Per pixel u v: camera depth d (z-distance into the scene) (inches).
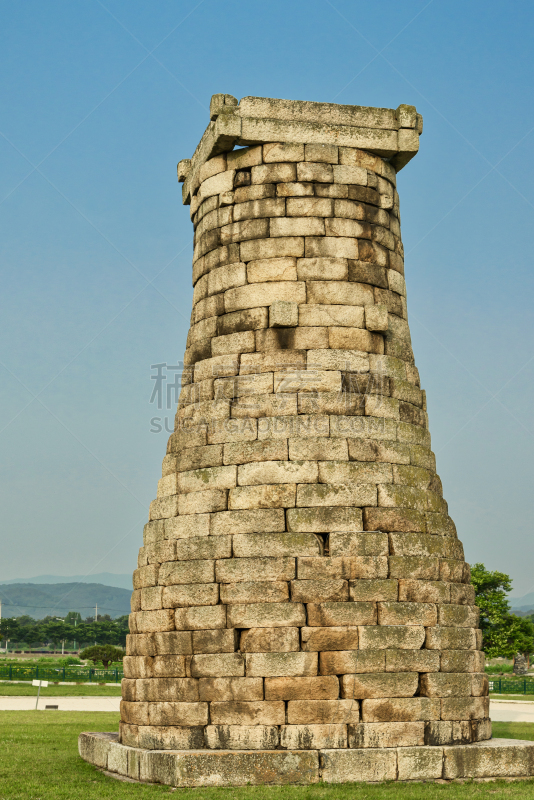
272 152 860.0
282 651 720.3
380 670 725.3
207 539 772.6
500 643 2741.1
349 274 845.2
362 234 860.6
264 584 737.0
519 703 2058.3
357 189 867.4
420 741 722.8
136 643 810.2
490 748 721.0
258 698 713.6
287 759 678.5
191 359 896.3
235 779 671.1
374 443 799.1
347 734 706.8
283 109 872.3
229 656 728.3
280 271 836.6
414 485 812.0
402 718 721.6
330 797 613.9
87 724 1227.9
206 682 730.2
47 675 2588.6
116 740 813.2
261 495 768.9
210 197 896.9
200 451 821.2
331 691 713.0
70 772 777.6
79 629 7455.7
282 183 855.7
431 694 737.6
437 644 753.6
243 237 858.8
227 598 745.0
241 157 877.2
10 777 742.5
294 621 726.5
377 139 882.1
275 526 757.9
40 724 1225.4
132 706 786.8
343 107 884.0
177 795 621.9
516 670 3764.8
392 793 630.5
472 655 780.6
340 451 783.7
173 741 727.1
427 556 783.7
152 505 863.1
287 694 711.7
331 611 729.6
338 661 719.7
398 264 898.1
